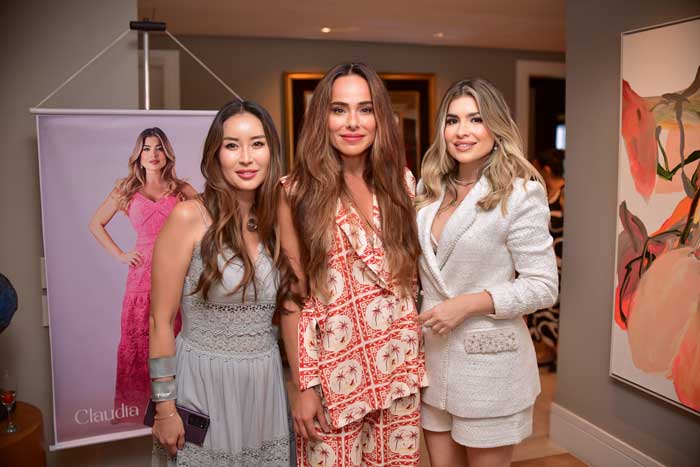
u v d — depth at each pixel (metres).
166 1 3.60
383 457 1.88
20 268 2.52
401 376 1.85
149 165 2.45
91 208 2.41
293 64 4.98
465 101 1.84
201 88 4.78
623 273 2.71
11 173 2.48
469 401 1.83
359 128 1.74
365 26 4.43
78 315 2.43
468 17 4.15
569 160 3.09
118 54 2.55
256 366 1.75
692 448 2.47
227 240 1.67
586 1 2.93
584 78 2.96
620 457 2.83
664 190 2.48
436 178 1.96
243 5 3.72
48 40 2.48
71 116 2.36
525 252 1.79
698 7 2.36
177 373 1.75
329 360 1.76
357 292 1.79
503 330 1.84
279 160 1.74
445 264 1.86
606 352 2.91
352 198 1.81
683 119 2.38
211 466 1.73
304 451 1.88
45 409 2.59
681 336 2.43
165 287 1.69
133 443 2.75
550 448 3.22
